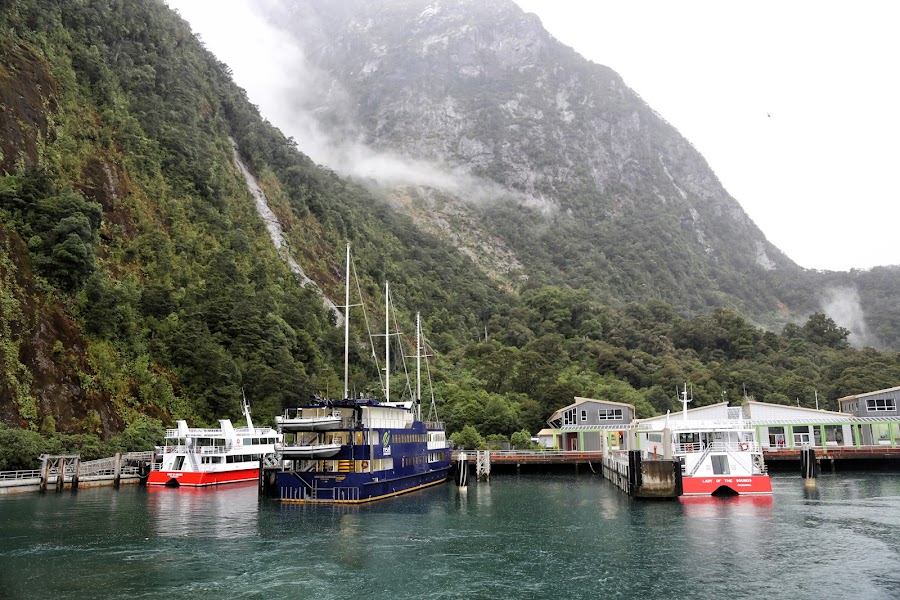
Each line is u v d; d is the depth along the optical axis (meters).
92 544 42.25
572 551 40.34
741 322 181.12
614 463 76.25
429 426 82.12
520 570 35.84
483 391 119.94
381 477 63.06
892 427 91.81
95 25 141.88
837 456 84.62
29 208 90.75
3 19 112.44
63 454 70.06
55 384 78.62
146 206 121.06
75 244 88.44
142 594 31.45
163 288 102.81
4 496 63.41
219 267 121.94
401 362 141.62
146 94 146.88
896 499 60.62
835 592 31.61
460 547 41.56
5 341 75.56
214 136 163.50
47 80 115.06
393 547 41.56
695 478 62.78
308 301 142.62
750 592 31.69
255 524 49.66
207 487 72.62
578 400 101.38
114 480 73.62
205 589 32.31
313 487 59.94
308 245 173.12
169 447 75.69
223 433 78.06
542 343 155.62
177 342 98.81
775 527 47.25
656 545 41.81
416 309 185.12
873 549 40.25
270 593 31.75
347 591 32.09
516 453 92.69
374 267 187.62
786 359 165.38
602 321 189.12
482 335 190.50
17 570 35.62
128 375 89.75
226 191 150.50
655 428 71.50
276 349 114.12
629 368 146.62
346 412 62.28
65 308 87.06
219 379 99.75
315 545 42.16
